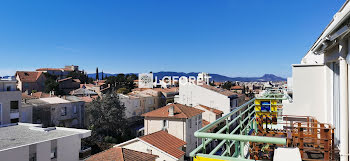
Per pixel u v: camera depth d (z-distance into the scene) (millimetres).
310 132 5125
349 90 3586
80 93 50219
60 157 15297
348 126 3664
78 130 18203
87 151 18547
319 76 6125
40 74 65625
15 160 12234
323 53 5621
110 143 26391
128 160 14195
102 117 31375
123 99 40125
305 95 6227
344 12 2742
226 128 3148
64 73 95375
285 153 2359
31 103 30156
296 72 6352
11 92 25844
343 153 3711
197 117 28828
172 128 25969
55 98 35438
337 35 3443
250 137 2150
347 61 3523
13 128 19016
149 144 18906
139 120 43031
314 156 4102
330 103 5633
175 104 29234
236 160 2211
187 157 23656
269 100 5801
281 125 5863
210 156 2326
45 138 15508
